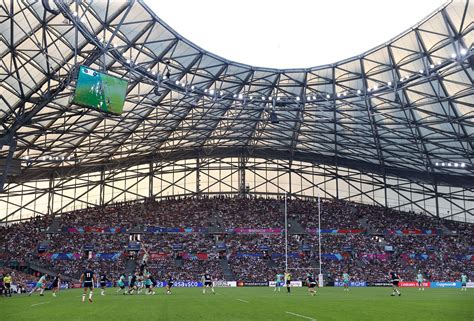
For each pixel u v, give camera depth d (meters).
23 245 72.56
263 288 58.19
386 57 52.81
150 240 77.38
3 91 46.78
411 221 85.00
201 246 76.75
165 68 53.19
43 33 41.41
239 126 73.38
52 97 47.97
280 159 87.44
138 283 45.06
